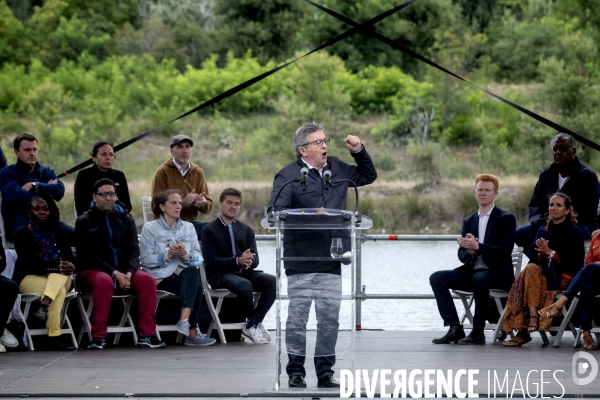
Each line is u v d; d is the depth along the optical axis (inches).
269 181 2812.5
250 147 2989.7
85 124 3245.6
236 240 730.2
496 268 701.9
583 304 655.8
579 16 3663.9
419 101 3166.8
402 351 650.8
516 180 2657.5
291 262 498.9
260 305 714.2
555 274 675.4
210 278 719.1
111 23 4069.9
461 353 642.8
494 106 3203.7
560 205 678.5
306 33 3924.7
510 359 613.6
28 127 3272.6
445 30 3745.1
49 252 681.6
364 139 3171.8
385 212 2450.8
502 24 3858.3
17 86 3486.7
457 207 2436.0
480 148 2960.1
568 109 2994.6
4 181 730.8
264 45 3944.4
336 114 3053.6
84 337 724.7
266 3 3966.5
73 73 3619.6
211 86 3531.0
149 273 709.9
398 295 761.0
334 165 526.3
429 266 1417.3
